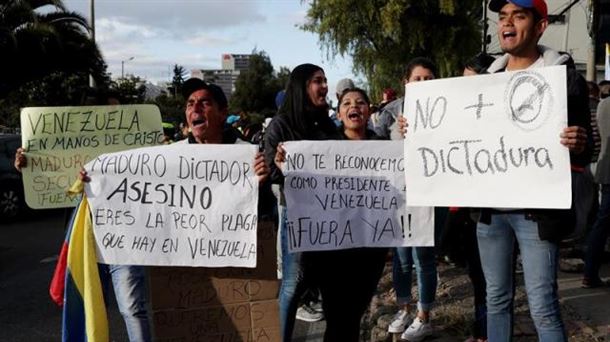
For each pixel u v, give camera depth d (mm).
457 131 3010
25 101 26953
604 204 5047
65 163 3734
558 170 2723
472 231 3906
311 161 3412
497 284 3023
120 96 4527
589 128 2797
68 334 3205
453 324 4383
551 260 2797
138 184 3189
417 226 3527
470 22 22875
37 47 20938
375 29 23453
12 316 5152
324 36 23984
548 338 2801
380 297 5262
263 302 3332
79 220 3217
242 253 3184
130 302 3246
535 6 2756
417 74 4172
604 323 4301
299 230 3404
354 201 3469
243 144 3227
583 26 33125
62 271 3307
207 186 3182
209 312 3309
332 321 3557
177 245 3195
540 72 2758
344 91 3701
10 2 20266
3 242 8703
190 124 3381
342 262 3486
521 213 2859
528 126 2799
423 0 22312
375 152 3475
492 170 2916
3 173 10469
